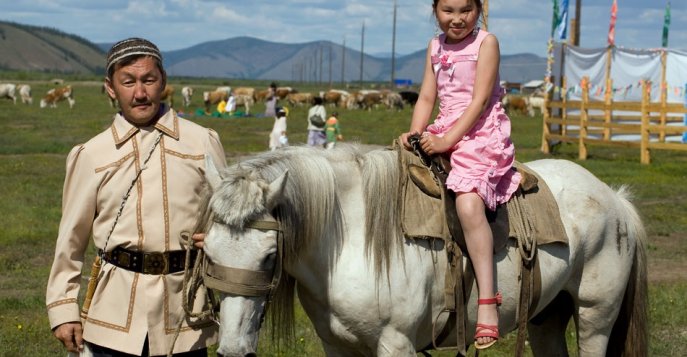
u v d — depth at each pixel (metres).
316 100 20.66
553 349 5.05
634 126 21.38
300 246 3.75
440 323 4.13
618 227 4.75
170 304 3.72
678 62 24.92
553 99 25.02
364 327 3.92
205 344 3.80
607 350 5.07
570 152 24.39
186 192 3.77
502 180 4.23
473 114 4.00
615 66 25.44
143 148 3.78
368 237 3.90
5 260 9.96
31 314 7.64
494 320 4.01
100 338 3.71
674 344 6.71
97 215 3.81
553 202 4.45
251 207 3.42
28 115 42.91
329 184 3.85
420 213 3.99
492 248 4.05
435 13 4.20
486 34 4.11
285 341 4.14
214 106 57.91
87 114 44.41
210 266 3.49
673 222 12.69
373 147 4.31
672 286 8.54
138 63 3.73
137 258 3.71
